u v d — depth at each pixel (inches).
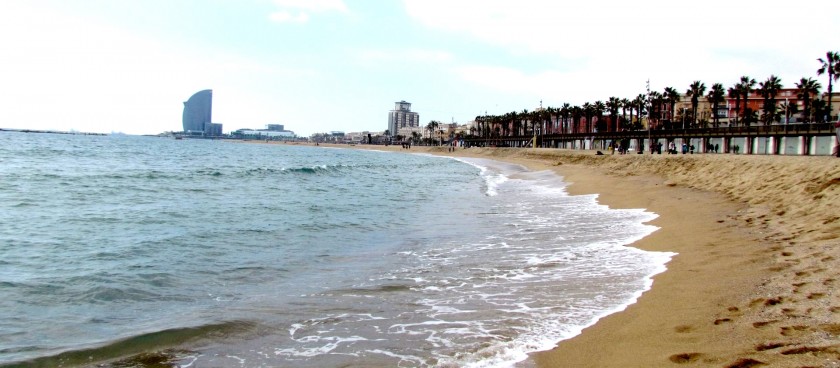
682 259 465.1
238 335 317.4
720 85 3358.8
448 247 587.5
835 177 687.7
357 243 620.4
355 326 331.6
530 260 506.3
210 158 3408.0
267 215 855.7
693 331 283.7
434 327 326.3
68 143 5182.1
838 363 221.0
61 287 421.7
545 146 5541.3
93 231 687.7
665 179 1416.1
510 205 1000.9
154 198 1091.3
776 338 257.0
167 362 278.5
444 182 1759.4
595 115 5629.9
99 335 318.0
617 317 324.2
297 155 4975.4
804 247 442.6
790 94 3954.2
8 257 526.3
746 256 441.4
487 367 261.6
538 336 301.6
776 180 871.7
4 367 267.0
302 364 275.0
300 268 493.0
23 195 1083.9
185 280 447.8
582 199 1064.8
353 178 1927.9
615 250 534.6
